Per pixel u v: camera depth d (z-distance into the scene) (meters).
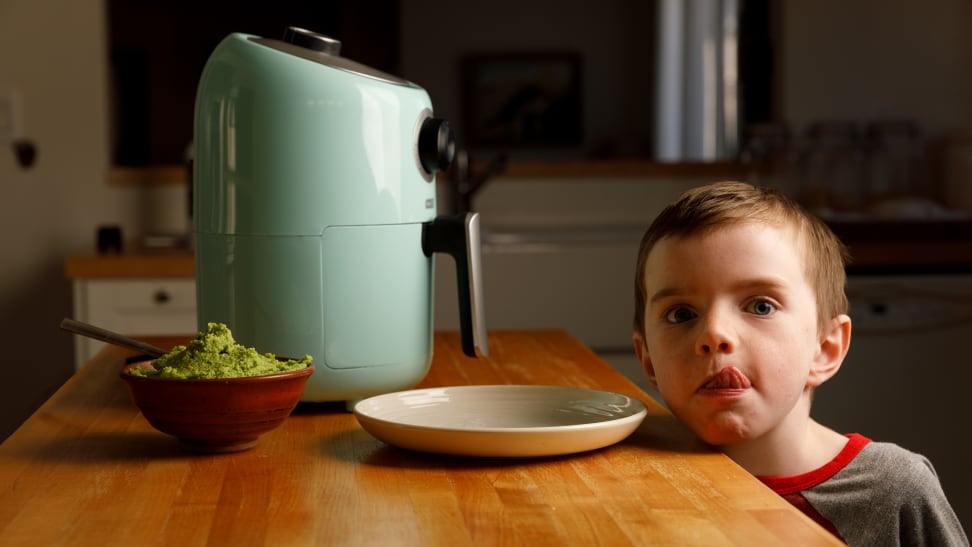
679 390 0.81
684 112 3.46
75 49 3.04
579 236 2.94
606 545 0.54
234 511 0.61
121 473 0.70
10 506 0.62
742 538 0.55
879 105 3.17
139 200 3.08
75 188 3.06
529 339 1.36
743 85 3.32
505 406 0.87
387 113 0.92
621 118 3.54
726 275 0.79
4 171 3.04
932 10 3.16
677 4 3.45
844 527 0.87
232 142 0.90
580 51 3.53
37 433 0.82
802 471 0.90
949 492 2.52
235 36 0.93
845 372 2.48
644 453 0.75
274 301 0.90
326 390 0.92
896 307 2.48
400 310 0.94
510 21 3.51
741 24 3.32
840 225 2.65
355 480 0.68
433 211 0.99
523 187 3.21
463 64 3.51
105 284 2.55
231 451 0.76
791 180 3.14
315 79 0.89
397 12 3.49
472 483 0.67
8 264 3.06
